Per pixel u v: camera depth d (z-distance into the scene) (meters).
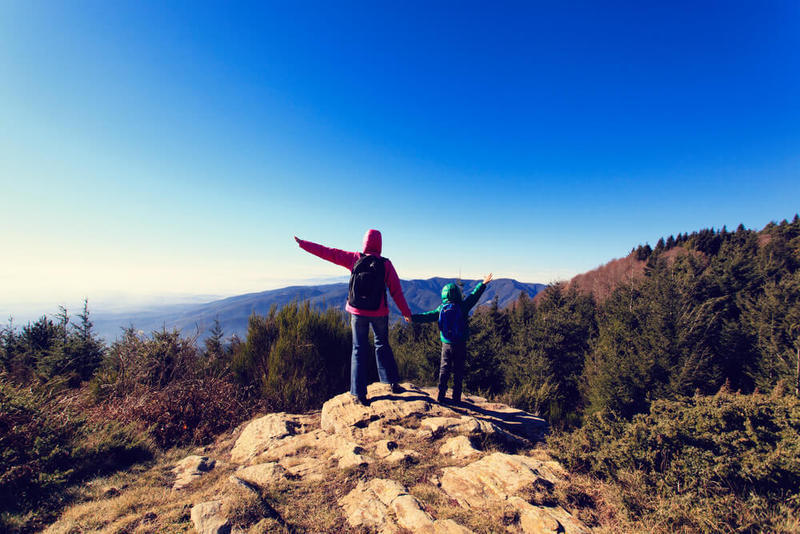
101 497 3.36
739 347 13.42
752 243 35.22
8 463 3.48
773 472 2.53
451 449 3.54
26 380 7.10
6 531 2.82
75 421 4.48
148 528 2.56
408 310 4.64
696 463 2.71
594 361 14.34
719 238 53.72
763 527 2.21
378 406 4.46
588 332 17.59
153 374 6.38
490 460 3.22
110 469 4.09
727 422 3.15
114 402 5.74
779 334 12.56
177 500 3.10
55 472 3.56
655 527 2.33
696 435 3.02
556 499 2.68
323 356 6.89
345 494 2.86
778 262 22.19
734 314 17.78
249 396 6.37
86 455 4.04
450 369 4.96
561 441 3.48
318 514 2.59
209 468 4.00
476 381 10.98
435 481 3.01
